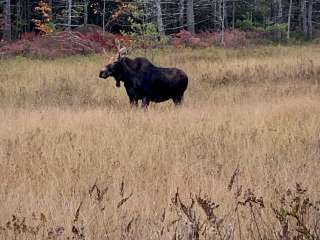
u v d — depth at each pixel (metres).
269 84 27.58
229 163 10.58
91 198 7.72
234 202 7.63
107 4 63.06
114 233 6.49
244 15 66.38
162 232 6.15
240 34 58.84
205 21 69.75
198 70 33.38
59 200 8.02
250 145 12.12
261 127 14.27
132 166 10.17
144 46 43.09
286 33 65.62
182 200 7.86
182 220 6.26
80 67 35.69
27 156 11.03
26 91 26.17
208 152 11.56
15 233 6.39
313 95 21.86
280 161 10.59
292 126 14.29
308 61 36.16
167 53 44.19
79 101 23.48
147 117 16.75
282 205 7.19
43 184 9.00
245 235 6.30
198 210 7.20
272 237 6.14
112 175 9.58
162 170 9.98
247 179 9.02
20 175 9.55
